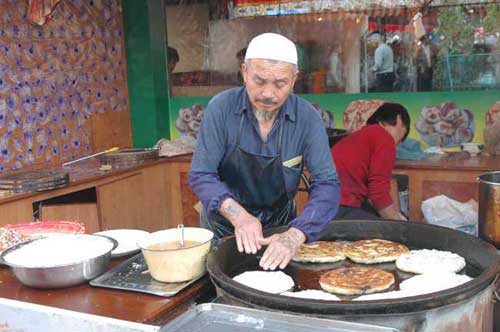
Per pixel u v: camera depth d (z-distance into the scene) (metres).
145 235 2.19
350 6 4.32
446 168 3.73
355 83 4.42
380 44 4.30
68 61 4.32
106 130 4.73
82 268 1.70
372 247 2.15
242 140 2.09
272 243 1.83
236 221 1.89
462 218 3.71
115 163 4.31
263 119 2.06
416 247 2.19
